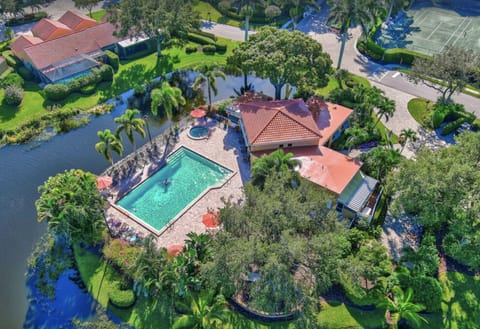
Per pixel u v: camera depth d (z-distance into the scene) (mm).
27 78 69062
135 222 44438
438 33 88062
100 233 41531
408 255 37406
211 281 32625
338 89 62188
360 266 33625
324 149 49906
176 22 72125
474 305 36406
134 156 53281
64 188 41031
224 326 35094
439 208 37250
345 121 56656
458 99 64312
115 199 47125
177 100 58344
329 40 82875
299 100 54969
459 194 36312
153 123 60938
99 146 46781
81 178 42688
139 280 35750
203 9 95438
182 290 34750
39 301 38344
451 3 103000
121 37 71375
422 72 58719
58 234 40656
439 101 60812
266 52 58094
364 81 68812
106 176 47812
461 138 42062
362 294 34312
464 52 57719
